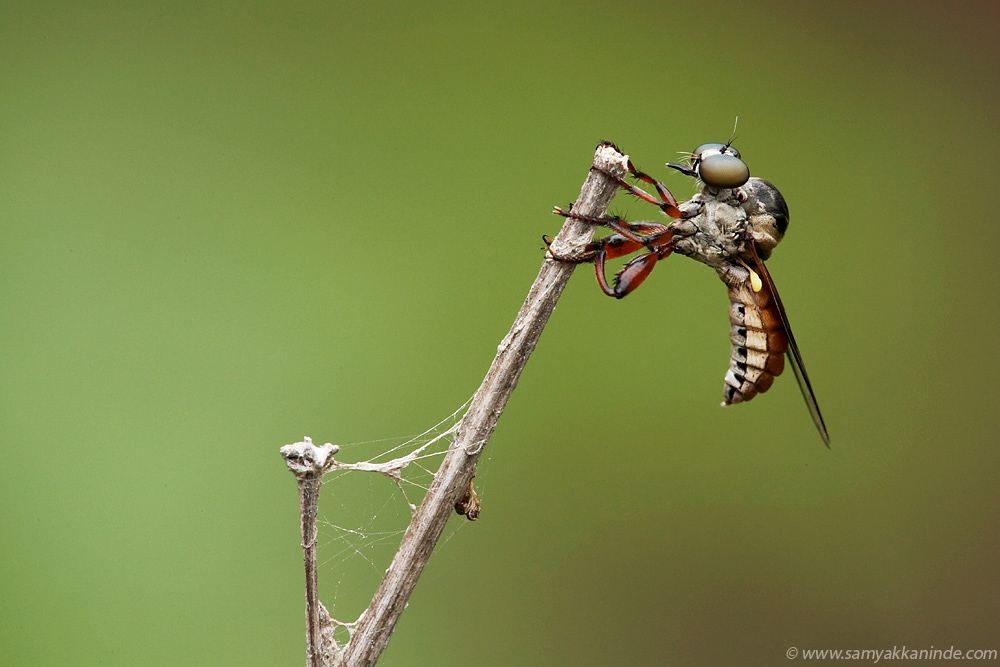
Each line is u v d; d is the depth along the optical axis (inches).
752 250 11.4
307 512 10.9
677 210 11.3
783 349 11.5
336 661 11.0
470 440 11.0
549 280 11.0
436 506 11.0
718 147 11.4
